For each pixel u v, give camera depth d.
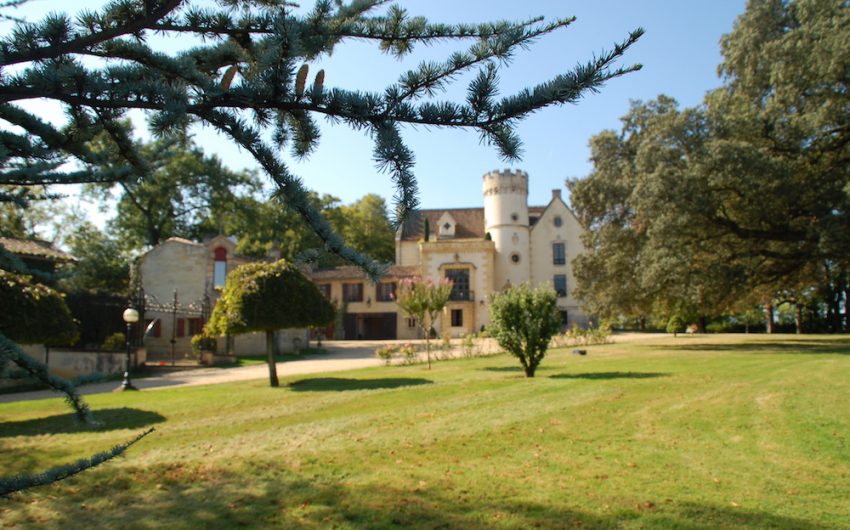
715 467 5.66
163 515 4.64
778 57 23.03
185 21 2.75
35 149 3.17
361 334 44.09
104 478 5.64
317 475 5.68
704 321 45.66
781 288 30.39
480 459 6.17
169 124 2.28
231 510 4.72
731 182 22.22
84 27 2.47
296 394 11.88
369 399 10.86
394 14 2.69
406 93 2.21
